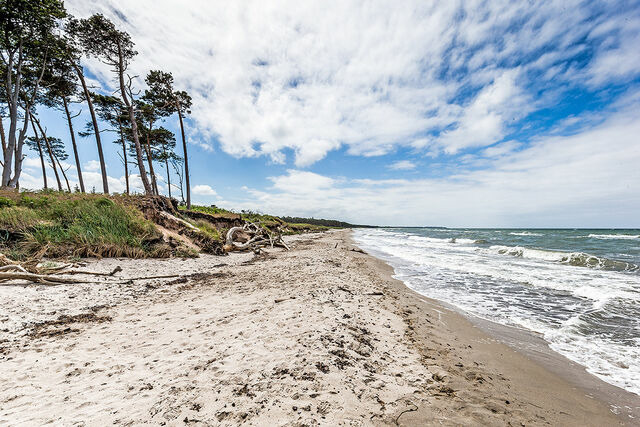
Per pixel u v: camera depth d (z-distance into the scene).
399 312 5.70
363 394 2.66
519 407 2.74
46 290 6.10
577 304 6.63
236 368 3.04
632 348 4.34
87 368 3.12
